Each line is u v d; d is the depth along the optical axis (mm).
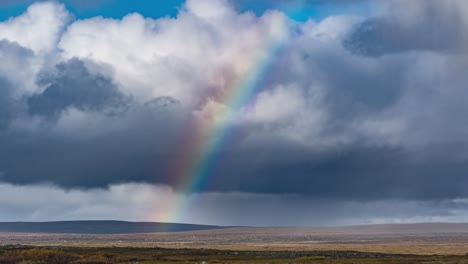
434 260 169375
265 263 158625
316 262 162375
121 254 192250
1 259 153625
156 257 180000
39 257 159125
